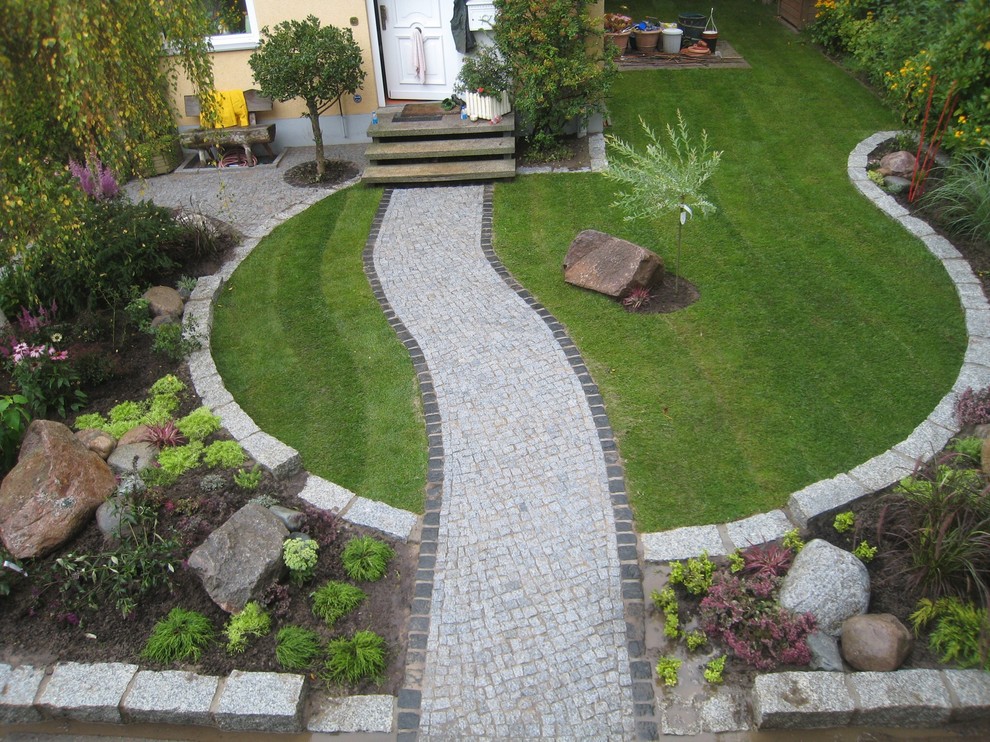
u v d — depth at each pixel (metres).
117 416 6.42
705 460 5.79
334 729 4.37
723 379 6.51
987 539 4.62
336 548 5.30
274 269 8.44
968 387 6.10
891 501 5.18
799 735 4.25
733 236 8.41
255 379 6.92
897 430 5.91
